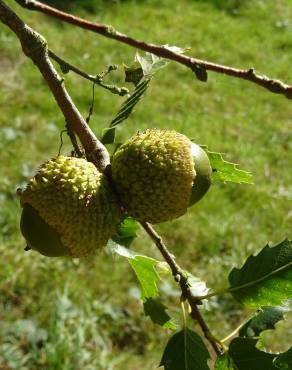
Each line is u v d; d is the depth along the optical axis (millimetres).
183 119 871
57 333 488
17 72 876
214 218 671
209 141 825
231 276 203
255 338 195
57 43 990
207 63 226
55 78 214
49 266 553
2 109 789
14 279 535
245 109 934
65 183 191
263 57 1105
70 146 744
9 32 944
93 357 491
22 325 503
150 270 221
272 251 199
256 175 777
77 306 525
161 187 195
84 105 842
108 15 1132
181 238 630
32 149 724
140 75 249
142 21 1148
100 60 974
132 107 234
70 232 192
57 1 1085
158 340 522
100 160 204
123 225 212
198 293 210
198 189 203
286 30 1230
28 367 478
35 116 788
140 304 541
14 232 592
